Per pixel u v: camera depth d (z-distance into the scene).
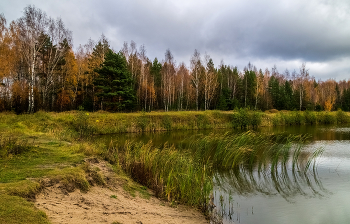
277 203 7.44
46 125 19.28
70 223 3.80
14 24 28.75
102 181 6.91
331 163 12.23
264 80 65.00
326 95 73.94
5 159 7.43
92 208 4.89
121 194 6.57
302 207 7.15
